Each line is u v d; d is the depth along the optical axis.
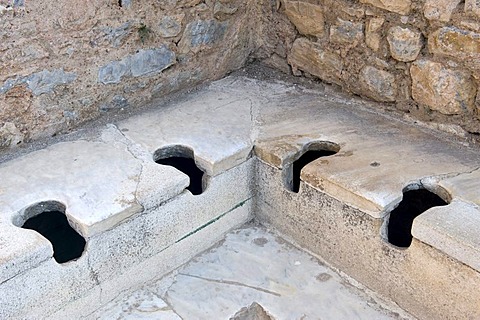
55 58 2.62
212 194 2.60
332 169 2.47
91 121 2.88
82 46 2.70
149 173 2.44
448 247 2.06
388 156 2.54
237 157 2.62
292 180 2.71
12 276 2.00
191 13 3.05
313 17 3.07
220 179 2.61
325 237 2.56
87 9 2.64
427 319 2.27
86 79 2.77
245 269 2.57
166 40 3.01
